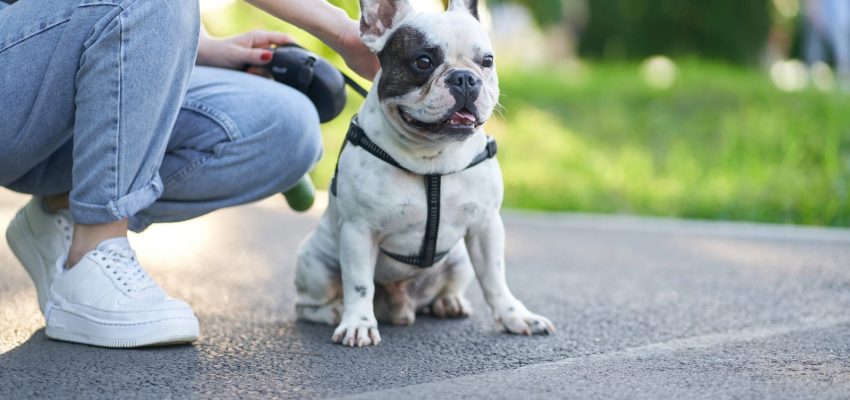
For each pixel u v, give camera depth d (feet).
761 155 24.41
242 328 9.36
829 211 19.29
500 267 9.37
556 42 56.18
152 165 8.20
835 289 11.75
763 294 11.45
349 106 30.35
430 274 9.79
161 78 7.93
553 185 23.75
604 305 10.80
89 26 7.71
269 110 9.08
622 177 23.90
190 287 11.60
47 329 8.46
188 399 6.71
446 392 6.81
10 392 6.82
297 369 7.67
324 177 25.41
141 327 8.09
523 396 6.70
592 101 33.01
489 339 9.00
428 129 8.29
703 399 6.61
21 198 21.21
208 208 9.34
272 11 8.99
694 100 32.30
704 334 9.15
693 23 53.47
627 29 54.70
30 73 7.82
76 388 6.95
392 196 8.70
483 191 9.00
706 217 20.22
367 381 7.29
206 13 21.03
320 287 9.61
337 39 9.11
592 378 7.24
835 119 26.20
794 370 7.47
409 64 8.44
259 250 14.99
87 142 7.86
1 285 11.10
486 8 47.83
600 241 16.81
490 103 8.46
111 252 8.26
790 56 58.90
